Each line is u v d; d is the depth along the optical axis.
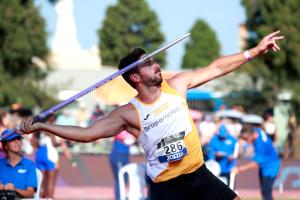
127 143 28.02
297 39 66.06
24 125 13.77
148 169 14.06
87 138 13.71
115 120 13.80
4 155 21.02
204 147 27.97
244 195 35.78
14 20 60.66
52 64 63.81
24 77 62.00
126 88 29.30
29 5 61.41
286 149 46.34
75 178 36.91
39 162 26.64
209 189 13.99
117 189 28.22
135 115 13.77
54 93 64.12
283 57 65.94
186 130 13.70
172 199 13.98
